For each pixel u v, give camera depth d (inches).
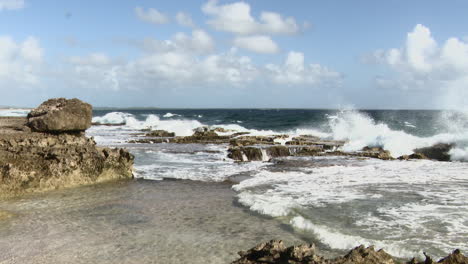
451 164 901.2
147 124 2544.3
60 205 530.0
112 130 2146.9
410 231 389.7
